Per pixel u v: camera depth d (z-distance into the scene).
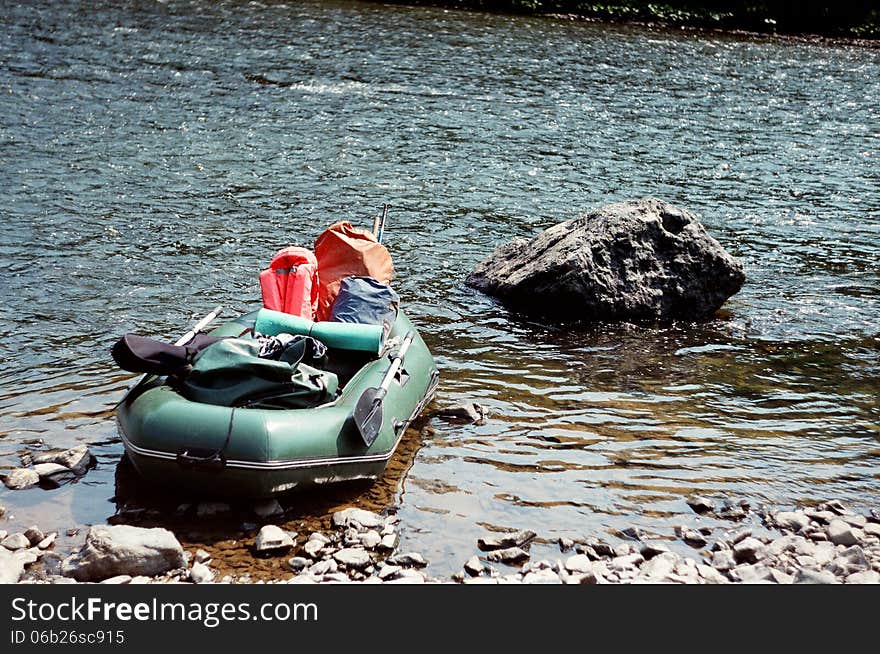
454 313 9.70
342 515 5.76
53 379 7.59
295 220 12.33
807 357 9.04
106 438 6.66
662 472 6.59
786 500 6.29
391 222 12.56
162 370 6.01
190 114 17.36
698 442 7.09
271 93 19.38
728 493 6.34
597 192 14.67
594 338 9.27
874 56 31.20
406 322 7.74
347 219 12.52
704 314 10.08
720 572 5.42
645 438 7.11
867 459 6.95
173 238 11.30
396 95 20.09
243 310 9.39
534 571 5.34
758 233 13.20
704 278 10.04
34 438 6.59
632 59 26.72
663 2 35.25
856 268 11.92
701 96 22.67
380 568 5.31
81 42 22.25
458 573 5.30
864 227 13.72
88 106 17.20
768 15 35.53
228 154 15.14
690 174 16.14
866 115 21.83
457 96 20.48
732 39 32.38
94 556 5.12
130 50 21.92
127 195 12.75
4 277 9.73
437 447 6.82
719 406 7.80
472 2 33.34
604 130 18.78
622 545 5.61
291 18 27.62
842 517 6.05
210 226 11.84
